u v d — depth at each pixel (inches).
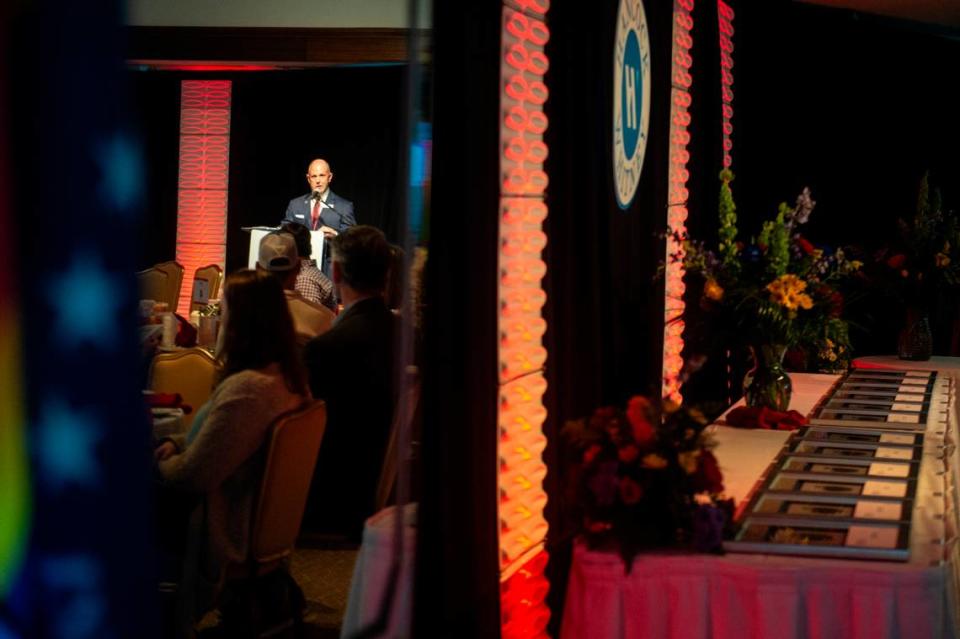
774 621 100.0
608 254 143.1
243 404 129.5
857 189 279.3
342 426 169.8
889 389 199.9
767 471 133.2
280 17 327.6
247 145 426.3
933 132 281.1
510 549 116.0
